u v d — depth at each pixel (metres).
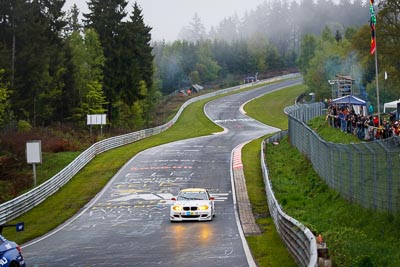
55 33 81.69
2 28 71.94
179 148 65.00
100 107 85.81
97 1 94.75
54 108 80.50
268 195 33.16
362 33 72.62
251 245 21.48
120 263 18.77
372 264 14.70
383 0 70.19
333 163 31.28
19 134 59.94
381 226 19.77
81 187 43.78
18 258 15.25
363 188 23.97
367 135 41.53
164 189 41.94
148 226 28.84
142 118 106.00
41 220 32.66
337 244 16.94
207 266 17.58
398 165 19.78
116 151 63.16
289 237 18.92
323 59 107.69
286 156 53.59
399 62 71.44
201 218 29.75
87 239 25.25
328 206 28.23
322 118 68.38
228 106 125.81
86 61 86.69
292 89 153.25
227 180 44.75
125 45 93.12
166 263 18.41
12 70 67.38
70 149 60.75
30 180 47.19
